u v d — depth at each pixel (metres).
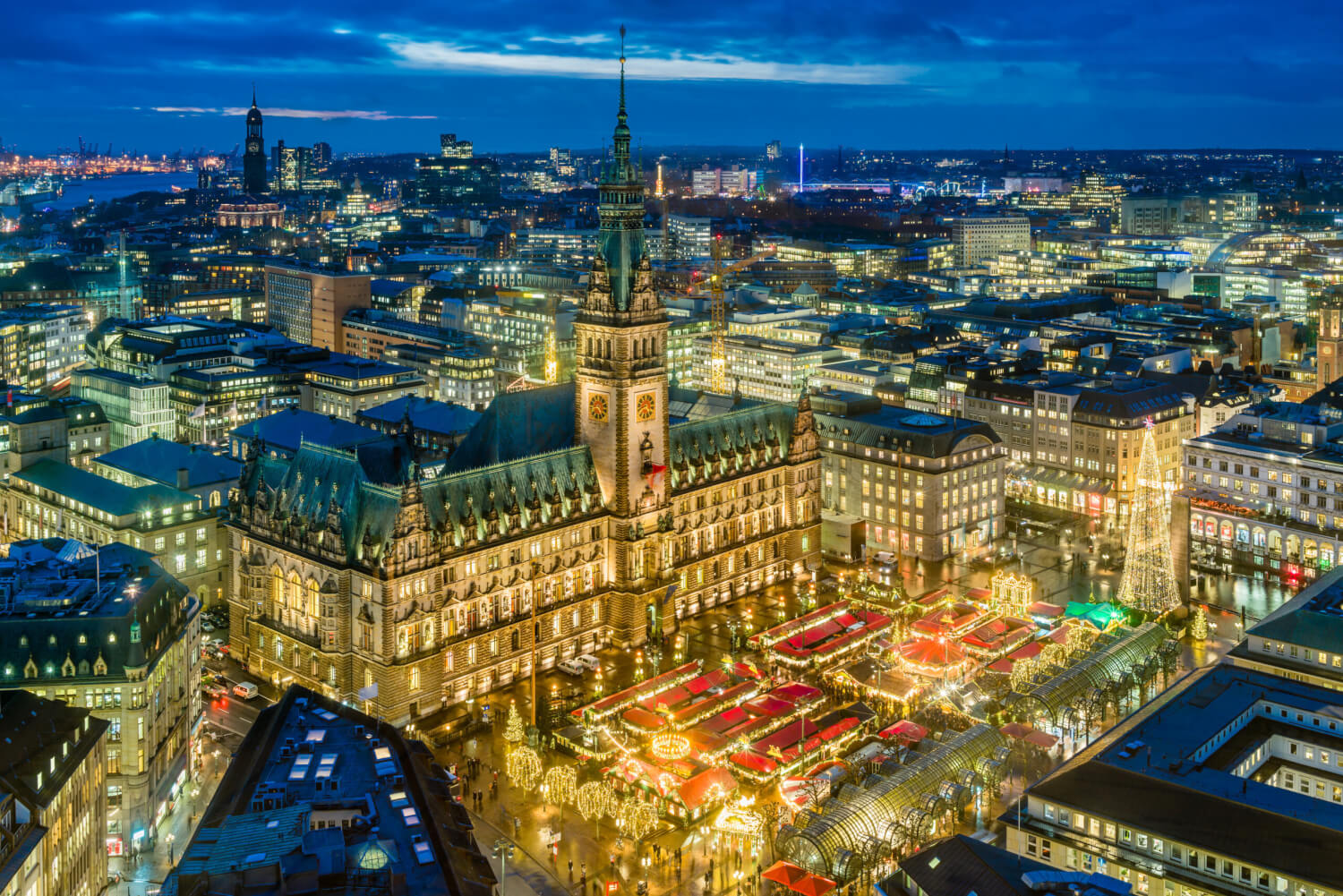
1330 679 174.75
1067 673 186.12
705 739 178.00
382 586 185.75
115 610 167.12
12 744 137.00
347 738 132.00
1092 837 141.25
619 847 160.62
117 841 161.50
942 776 157.25
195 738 184.50
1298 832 130.38
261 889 98.44
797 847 143.38
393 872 100.50
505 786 175.50
